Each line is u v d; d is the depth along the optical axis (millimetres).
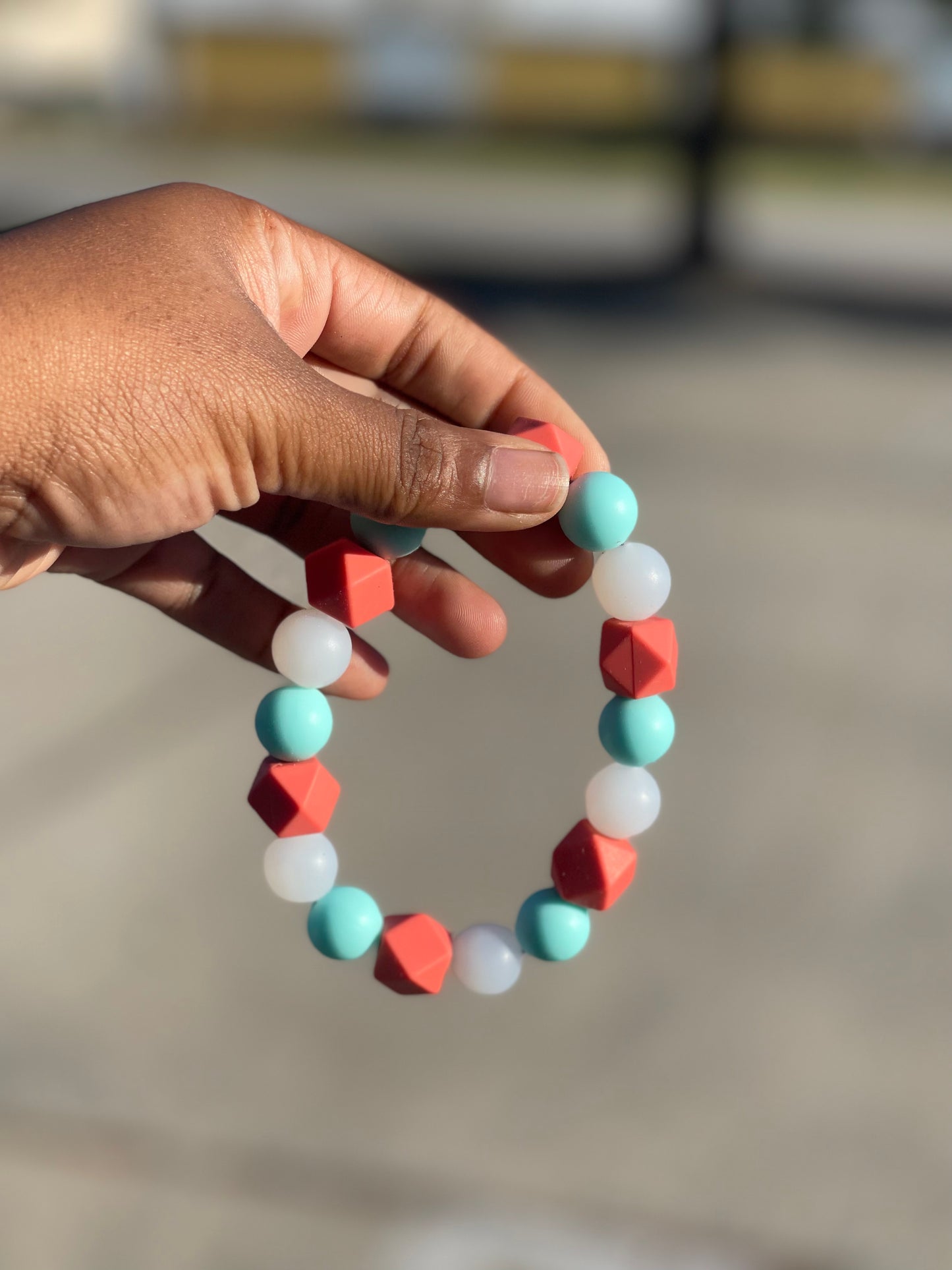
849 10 3633
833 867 540
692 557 861
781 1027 462
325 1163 411
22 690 658
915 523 943
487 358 333
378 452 264
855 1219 399
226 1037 456
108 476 263
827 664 719
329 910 300
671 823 564
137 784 582
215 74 3930
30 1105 426
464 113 3939
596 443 331
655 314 1619
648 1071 446
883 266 2061
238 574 328
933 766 619
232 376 262
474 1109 432
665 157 3594
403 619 323
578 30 3830
